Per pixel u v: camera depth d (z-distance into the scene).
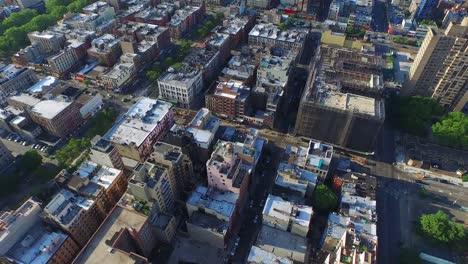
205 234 193.88
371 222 189.25
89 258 161.88
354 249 162.50
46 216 178.75
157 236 196.62
